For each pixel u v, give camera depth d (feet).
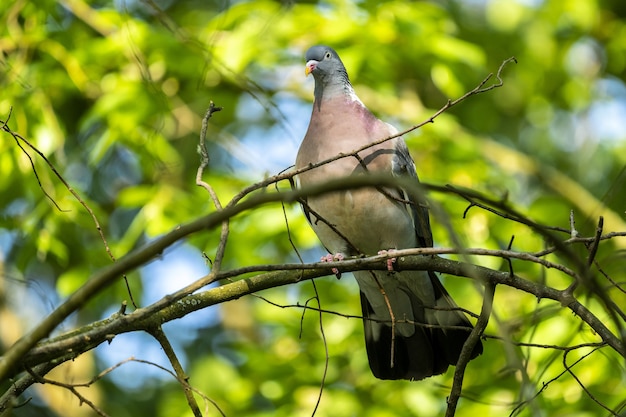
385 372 29.25
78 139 44.73
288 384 36.37
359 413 35.45
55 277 45.55
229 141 41.98
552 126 51.49
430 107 50.47
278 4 41.45
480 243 36.91
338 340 37.27
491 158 44.93
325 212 27.99
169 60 40.81
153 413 45.19
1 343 41.96
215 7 47.52
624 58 49.29
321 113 28.76
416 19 41.91
